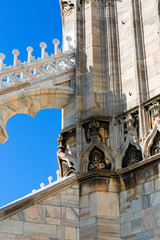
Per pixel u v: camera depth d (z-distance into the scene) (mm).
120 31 20984
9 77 19375
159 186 16797
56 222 17375
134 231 16922
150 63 19188
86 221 17562
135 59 19469
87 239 17250
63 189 18016
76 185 18344
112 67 20250
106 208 17609
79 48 21250
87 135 19203
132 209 17297
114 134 18906
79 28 21734
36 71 20203
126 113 18906
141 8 20500
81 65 20922
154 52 19203
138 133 18312
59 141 19938
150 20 19922
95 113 19484
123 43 20594
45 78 20156
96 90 19969
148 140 17797
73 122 20000
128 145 18391
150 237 16406
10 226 16641
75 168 18812
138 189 17391
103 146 18766
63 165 19516
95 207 17594
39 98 20062
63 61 21141
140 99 18703
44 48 20781
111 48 20688
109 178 18172
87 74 20531
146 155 17641
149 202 16875
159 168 17031
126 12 21109
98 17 21766
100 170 18172
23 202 17141
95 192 17828
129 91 19453
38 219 17156
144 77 19156
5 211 16719
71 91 20531
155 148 17609
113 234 17203
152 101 18219
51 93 20156
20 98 19344
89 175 18203
